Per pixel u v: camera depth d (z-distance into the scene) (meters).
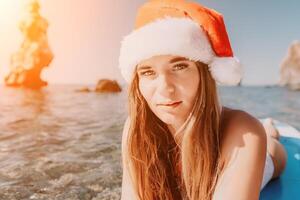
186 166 0.70
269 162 1.16
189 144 0.67
